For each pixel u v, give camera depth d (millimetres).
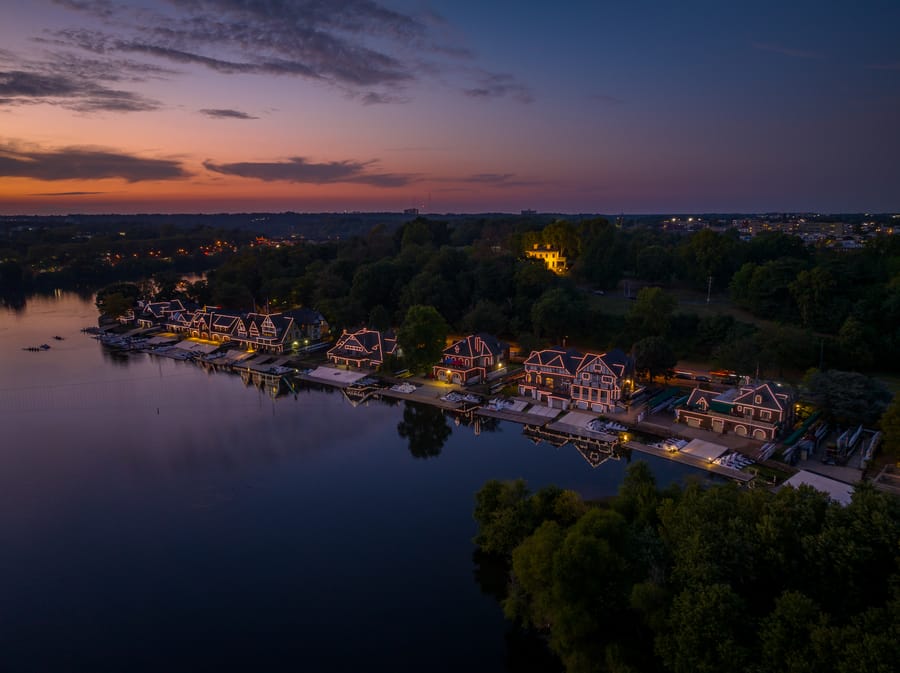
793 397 90812
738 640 39500
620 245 186125
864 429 89375
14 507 76312
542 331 149250
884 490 70438
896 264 143750
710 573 42625
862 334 116938
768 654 37438
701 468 80438
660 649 42188
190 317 181000
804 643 37062
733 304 160000
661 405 102562
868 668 33094
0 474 85562
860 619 37375
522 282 163625
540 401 110562
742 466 78750
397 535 69438
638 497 59312
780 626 37625
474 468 86000
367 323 176000
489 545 61812
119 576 62406
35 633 54312
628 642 46875
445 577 61844
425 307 130125
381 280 186750
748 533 45531
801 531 45312
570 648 47344
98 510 75625
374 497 78438
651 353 110812
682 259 183250
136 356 157125
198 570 63281
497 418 105438
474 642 52875
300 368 143000
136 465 88625
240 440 98188
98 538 69375
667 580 48062
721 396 95250
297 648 52219
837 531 42656
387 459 90250
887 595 40812
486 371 126375
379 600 58469
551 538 50281
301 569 63344
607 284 183000
